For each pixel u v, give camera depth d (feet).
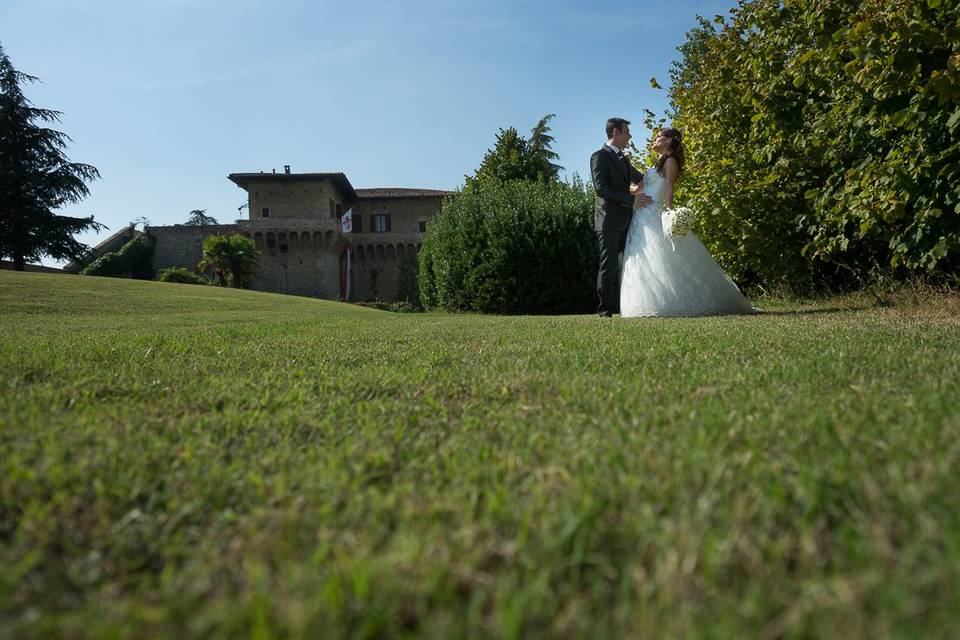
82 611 2.72
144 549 3.43
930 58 19.85
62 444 5.11
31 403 6.93
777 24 27.37
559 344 12.92
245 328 21.91
